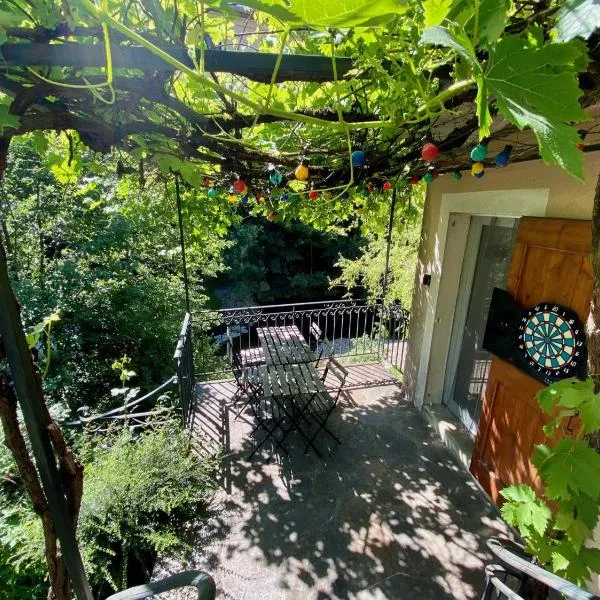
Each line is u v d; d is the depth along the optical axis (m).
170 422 2.85
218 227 3.57
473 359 2.96
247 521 2.25
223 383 3.93
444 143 1.37
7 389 0.78
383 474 2.62
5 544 2.02
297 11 0.40
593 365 1.11
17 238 5.45
